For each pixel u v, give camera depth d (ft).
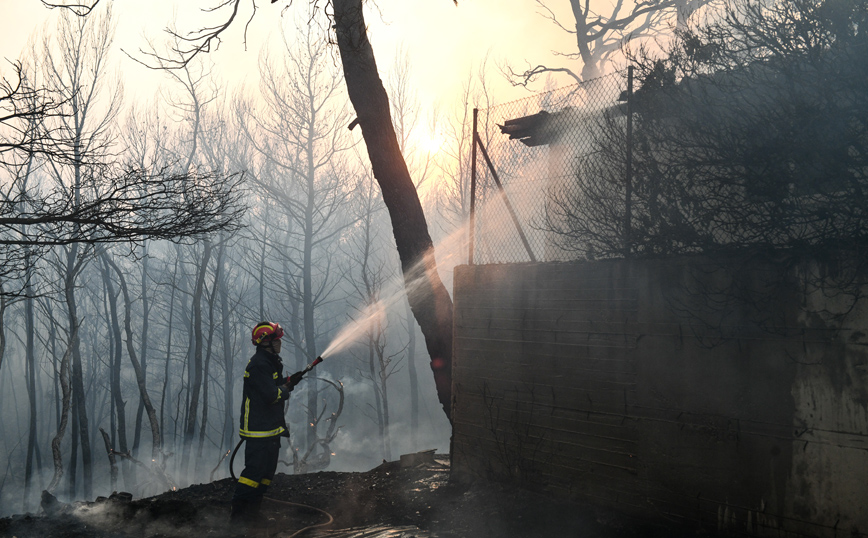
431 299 26.02
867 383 12.14
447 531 16.39
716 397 14.38
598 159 17.47
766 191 12.53
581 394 17.25
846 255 12.44
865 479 12.05
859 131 11.51
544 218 19.69
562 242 18.25
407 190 26.37
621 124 16.16
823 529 12.57
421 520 17.71
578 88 19.02
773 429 13.42
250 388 17.78
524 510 17.24
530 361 18.71
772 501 13.34
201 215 22.11
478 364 20.33
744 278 13.91
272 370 17.84
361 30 25.77
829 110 11.62
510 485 18.97
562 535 15.52
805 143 11.89
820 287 12.79
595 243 16.96
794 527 12.99
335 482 22.91
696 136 13.28
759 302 13.66
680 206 14.62
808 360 12.96
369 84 26.07
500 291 19.81
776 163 12.32
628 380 16.17
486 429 19.89
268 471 17.56
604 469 16.56
